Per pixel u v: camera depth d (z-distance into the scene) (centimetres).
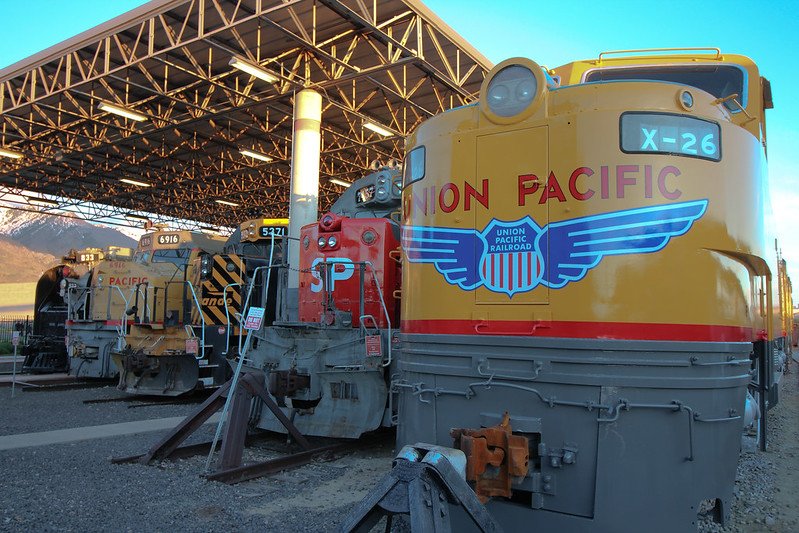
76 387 1320
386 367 678
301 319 834
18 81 1931
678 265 349
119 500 505
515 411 362
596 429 341
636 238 349
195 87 1930
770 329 658
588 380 343
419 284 417
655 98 363
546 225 367
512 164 382
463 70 1781
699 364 345
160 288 1202
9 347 2414
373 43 1599
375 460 689
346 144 2467
